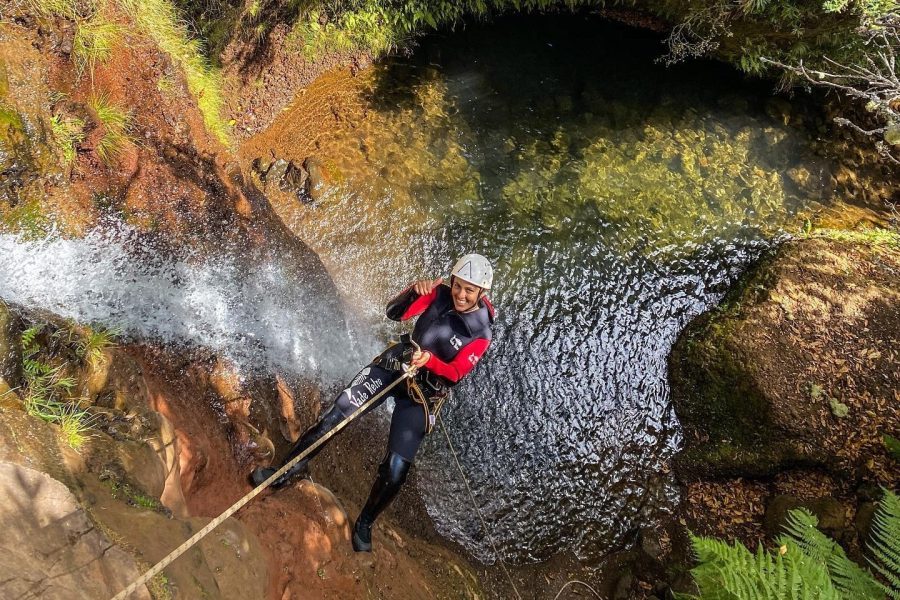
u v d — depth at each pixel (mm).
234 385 3934
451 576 4395
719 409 5512
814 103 7418
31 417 2248
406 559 4094
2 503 1775
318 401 4641
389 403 5168
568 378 5754
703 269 6359
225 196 4766
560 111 7238
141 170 4113
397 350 3598
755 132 7246
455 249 6043
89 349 2838
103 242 3713
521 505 5195
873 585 3680
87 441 2352
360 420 4859
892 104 6883
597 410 5680
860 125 7164
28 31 3684
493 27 7922
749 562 3375
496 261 6086
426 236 6039
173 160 4438
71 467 2160
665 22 8023
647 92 7523
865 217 6711
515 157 6738
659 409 5758
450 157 6574
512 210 6379
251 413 3889
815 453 5070
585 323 5988
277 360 4434
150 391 3129
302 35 6664
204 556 2266
